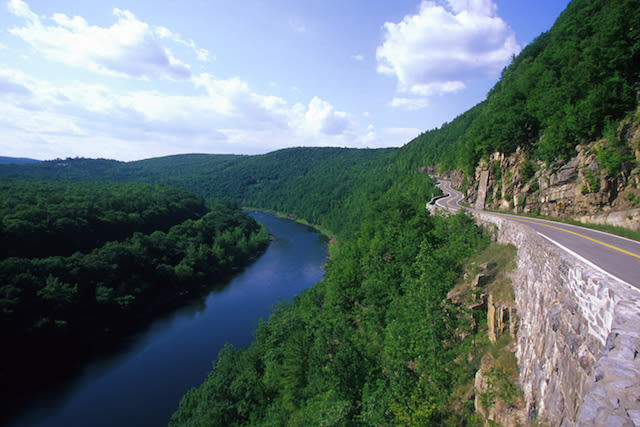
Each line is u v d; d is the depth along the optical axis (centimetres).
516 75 7069
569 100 3180
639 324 662
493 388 1493
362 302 3697
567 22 4616
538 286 1403
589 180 2606
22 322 4606
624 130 2480
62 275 5378
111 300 5578
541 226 2509
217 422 2956
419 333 2050
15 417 3497
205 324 5466
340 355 2445
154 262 6956
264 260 9231
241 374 3412
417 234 3641
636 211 2130
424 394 1742
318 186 19162
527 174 3659
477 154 5028
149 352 4659
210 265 7912
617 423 500
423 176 9362
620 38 2764
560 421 952
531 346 1356
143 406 3612
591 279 913
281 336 3653
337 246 8850
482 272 2114
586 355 862
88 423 3394
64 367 4356
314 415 2372
